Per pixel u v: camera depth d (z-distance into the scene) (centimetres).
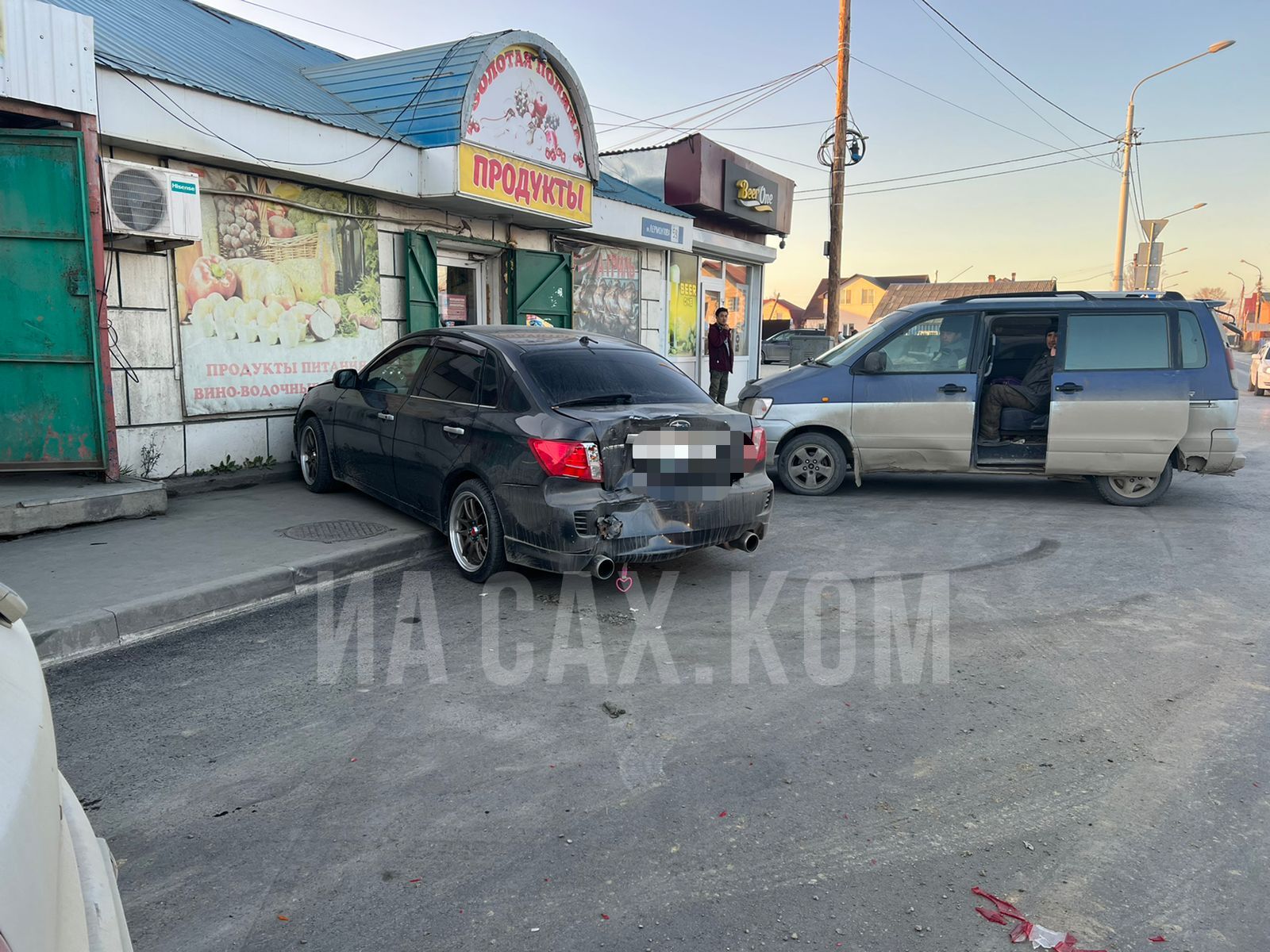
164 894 258
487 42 921
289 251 823
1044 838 291
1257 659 443
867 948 239
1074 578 583
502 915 251
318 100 897
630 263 1421
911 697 398
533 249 1159
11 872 110
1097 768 336
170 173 654
